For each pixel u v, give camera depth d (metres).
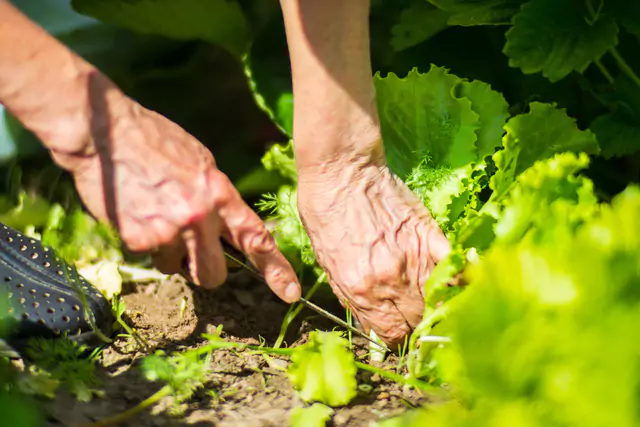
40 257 1.20
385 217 1.14
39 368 1.11
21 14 1.08
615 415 0.90
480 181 1.27
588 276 0.92
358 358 1.20
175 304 1.26
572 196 1.11
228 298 1.29
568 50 1.29
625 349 0.90
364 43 1.11
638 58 1.41
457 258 1.08
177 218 1.09
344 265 1.15
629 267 0.92
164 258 1.11
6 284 1.16
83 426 1.06
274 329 1.25
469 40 1.44
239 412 1.10
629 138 1.35
